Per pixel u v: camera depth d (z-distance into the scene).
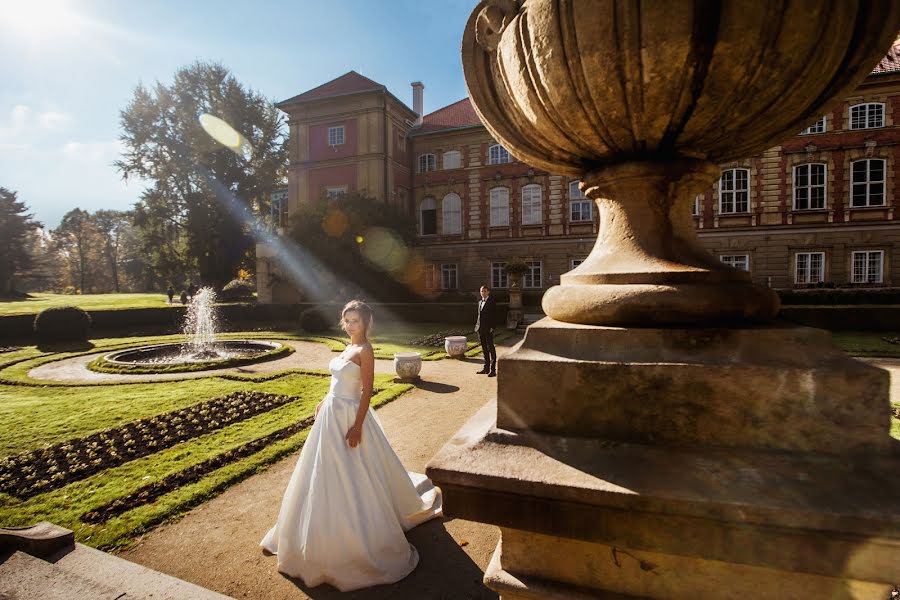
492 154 27.66
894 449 1.12
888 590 1.07
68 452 4.39
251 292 31.78
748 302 1.41
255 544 2.83
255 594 2.35
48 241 57.41
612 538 1.18
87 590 1.90
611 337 1.37
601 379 1.33
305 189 27.66
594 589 1.30
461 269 28.14
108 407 6.05
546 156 1.76
